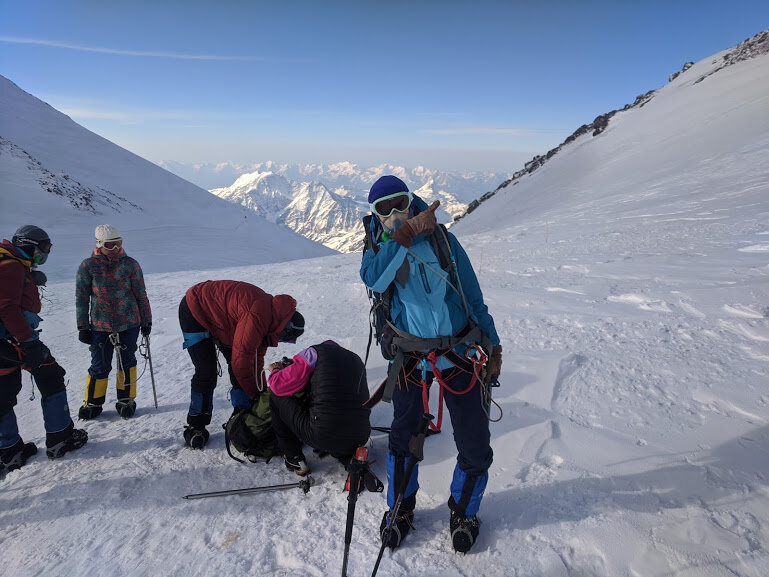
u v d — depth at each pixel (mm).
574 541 2416
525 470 3010
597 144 34031
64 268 29484
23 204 52750
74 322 9078
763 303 4652
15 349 3549
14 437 3779
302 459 3428
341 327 6480
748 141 19094
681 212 11367
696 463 2764
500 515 2705
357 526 2824
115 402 4996
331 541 2729
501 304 6109
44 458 3908
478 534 2580
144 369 5879
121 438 4164
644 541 2320
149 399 5012
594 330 4812
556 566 2307
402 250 2262
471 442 2467
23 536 2973
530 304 5930
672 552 2230
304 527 2871
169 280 13961
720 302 4887
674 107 33094
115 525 3014
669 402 3402
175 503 3203
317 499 3143
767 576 2025
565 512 2611
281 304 3824
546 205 23156
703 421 3121
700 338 4227
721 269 6066
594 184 23891
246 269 15453
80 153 77875
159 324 7770
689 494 2551
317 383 3289
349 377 3340
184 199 72812
